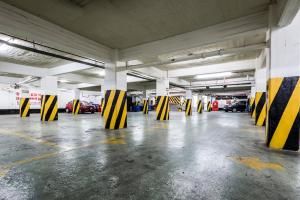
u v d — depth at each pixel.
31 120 10.08
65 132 5.82
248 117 12.77
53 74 10.04
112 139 4.67
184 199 1.73
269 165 2.68
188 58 5.92
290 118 3.62
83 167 2.60
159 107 10.70
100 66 7.69
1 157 3.09
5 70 8.76
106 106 6.75
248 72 11.44
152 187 1.98
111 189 1.93
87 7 3.94
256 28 4.23
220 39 4.74
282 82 3.71
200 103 19.84
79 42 5.41
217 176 2.27
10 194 1.82
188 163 2.77
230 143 4.19
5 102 15.57
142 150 3.55
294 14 3.18
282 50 3.72
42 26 4.44
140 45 6.29
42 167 2.60
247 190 1.91
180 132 5.82
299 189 1.93
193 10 4.09
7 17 3.84
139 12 4.14
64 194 1.82
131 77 13.26
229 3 3.84
